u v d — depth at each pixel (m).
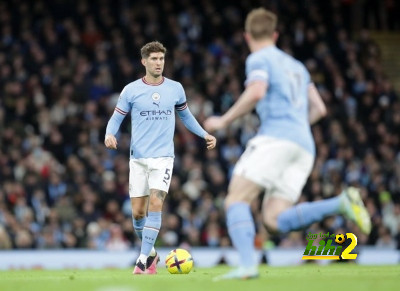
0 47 69.94
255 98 20.66
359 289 18.64
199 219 55.50
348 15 87.25
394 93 75.94
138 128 28.36
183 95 28.98
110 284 20.83
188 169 59.94
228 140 64.19
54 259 47.59
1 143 60.78
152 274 27.52
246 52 75.50
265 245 54.28
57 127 62.75
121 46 72.12
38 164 59.41
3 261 46.84
